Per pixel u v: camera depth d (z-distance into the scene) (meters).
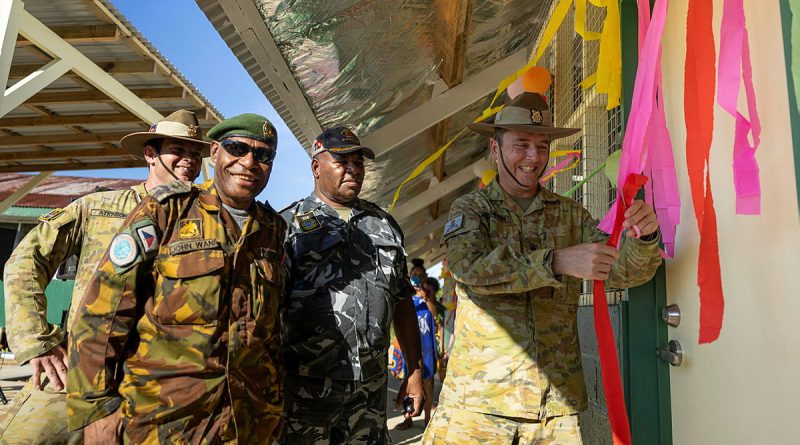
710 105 1.20
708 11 1.21
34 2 4.27
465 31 3.69
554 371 1.81
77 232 2.35
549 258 1.51
